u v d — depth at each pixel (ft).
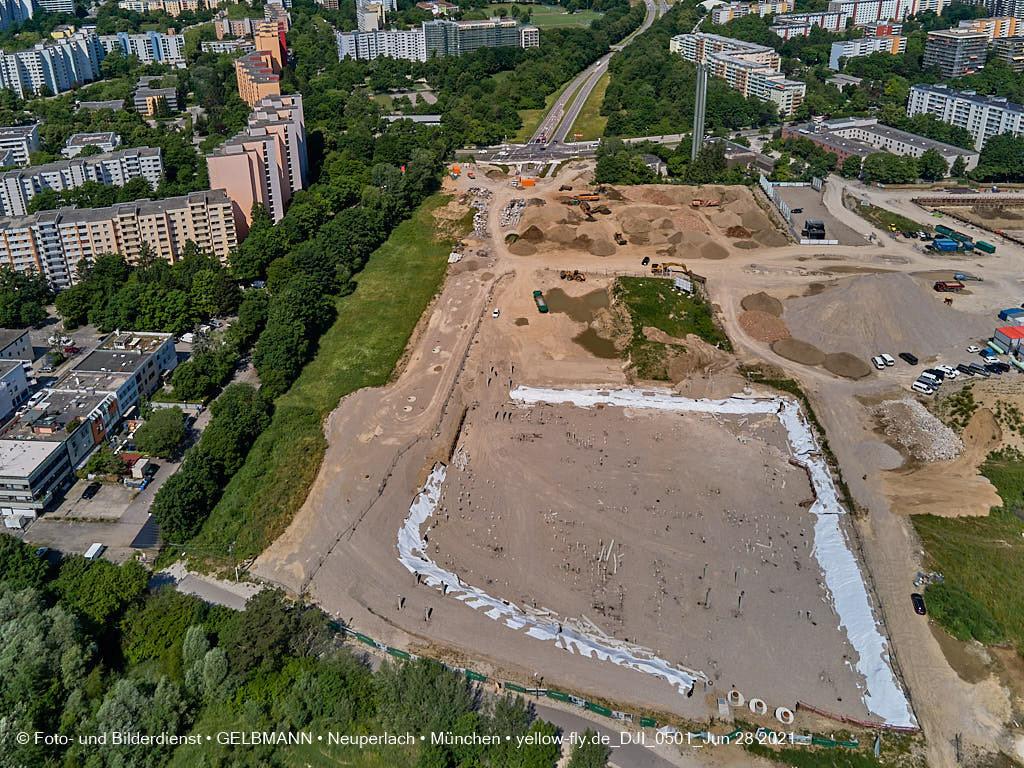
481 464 602.85
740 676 434.71
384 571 506.89
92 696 419.33
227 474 593.01
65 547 528.63
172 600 472.03
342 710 406.21
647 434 636.89
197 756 393.09
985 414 627.46
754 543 524.11
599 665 441.27
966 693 427.74
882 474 589.32
